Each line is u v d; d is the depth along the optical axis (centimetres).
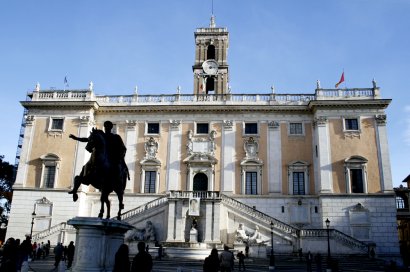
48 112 4534
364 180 4053
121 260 959
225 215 3731
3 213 6544
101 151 1268
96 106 4500
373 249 3484
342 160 4128
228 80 5494
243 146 4356
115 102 4609
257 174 4269
